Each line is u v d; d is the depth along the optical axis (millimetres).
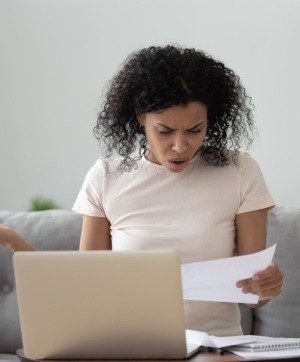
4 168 3549
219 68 2094
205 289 1852
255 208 2139
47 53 3514
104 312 1609
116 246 2184
